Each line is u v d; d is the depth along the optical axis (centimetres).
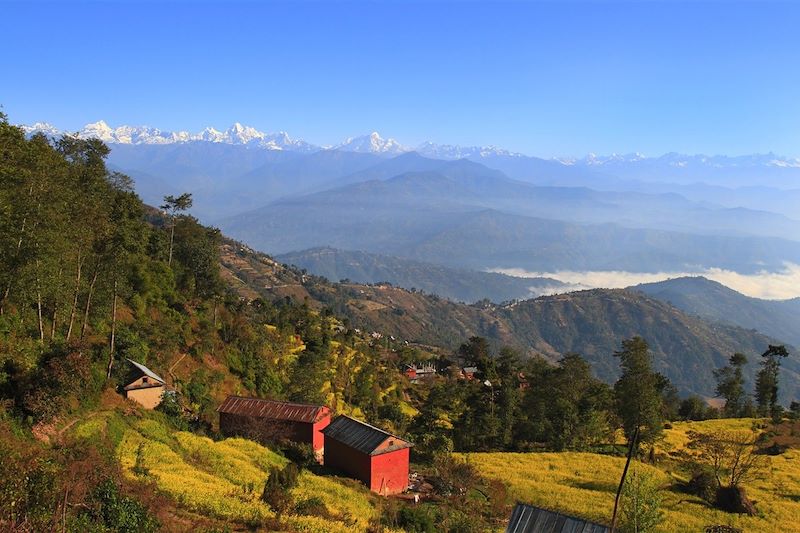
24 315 4919
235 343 8800
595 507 5031
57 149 8281
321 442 6175
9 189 4338
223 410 6328
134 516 2706
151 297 7762
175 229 10175
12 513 2178
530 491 5456
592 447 7894
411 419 8944
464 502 4822
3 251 4322
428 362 16788
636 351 8275
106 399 5281
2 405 3688
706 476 5756
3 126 4809
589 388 9325
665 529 4594
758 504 5375
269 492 3841
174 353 7325
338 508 4122
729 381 12456
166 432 5219
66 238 4716
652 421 7669
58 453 3353
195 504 3456
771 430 8888
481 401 8288
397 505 4544
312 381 8744
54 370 4103
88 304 5553
